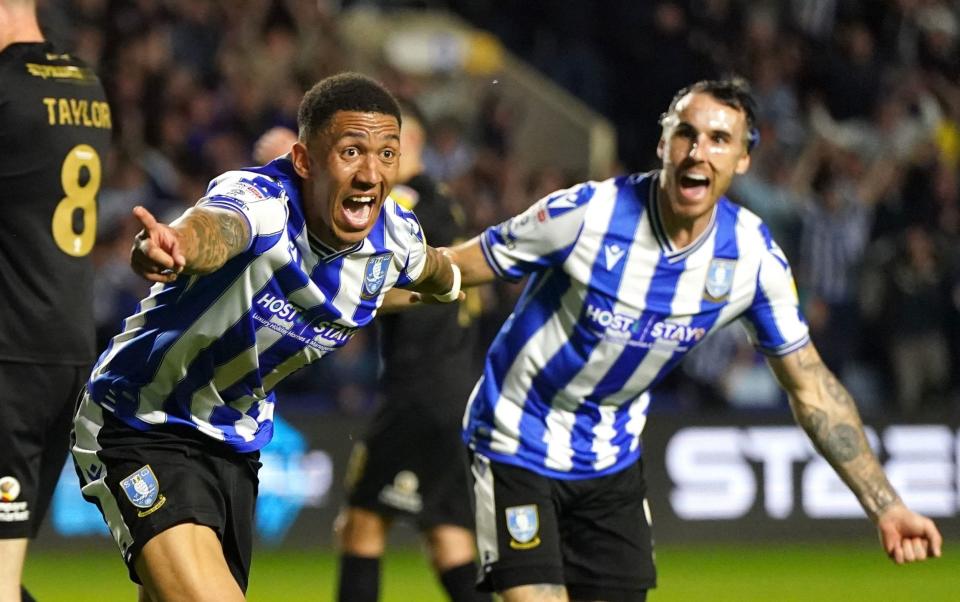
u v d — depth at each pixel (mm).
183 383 12445
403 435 18828
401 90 42094
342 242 11945
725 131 14133
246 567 13258
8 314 14414
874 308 39344
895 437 33781
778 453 33125
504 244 14867
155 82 38000
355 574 18953
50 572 27812
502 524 14906
